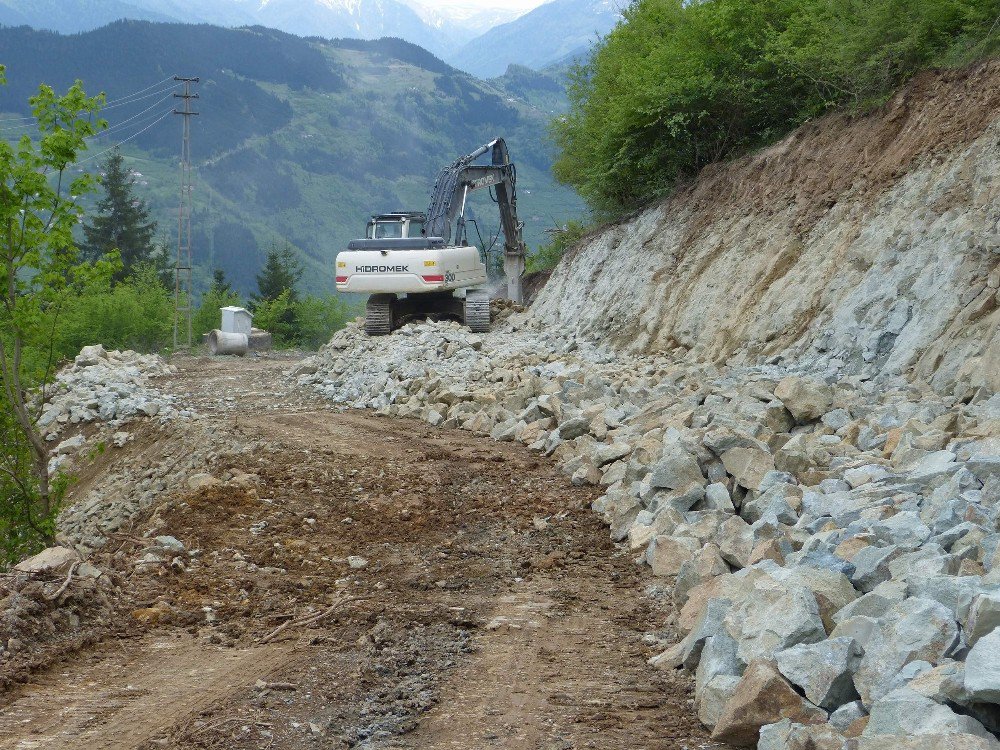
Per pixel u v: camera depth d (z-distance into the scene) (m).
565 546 9.26
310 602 7.67
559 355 21.05
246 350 39.28
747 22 21.48
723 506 8.86
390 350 22.73
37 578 7.25
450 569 8.60
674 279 20.38
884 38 17.22
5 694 5.72
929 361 11.81
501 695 5.62
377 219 28.02
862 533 6.48
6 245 10.27
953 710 4.15
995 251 12.26
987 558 5.55
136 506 15.18
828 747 4.14
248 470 12.83
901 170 15.58
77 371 27.31
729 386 13.34
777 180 19.25
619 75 26.00
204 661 6.30
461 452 13.91
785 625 5.18
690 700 5.47
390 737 5.05
